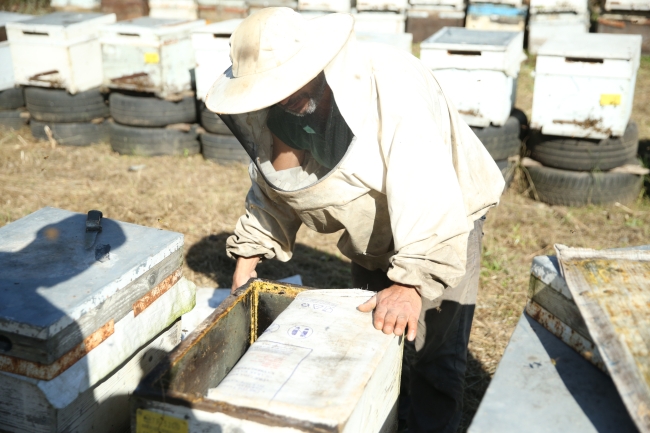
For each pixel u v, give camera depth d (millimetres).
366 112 1801
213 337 1804
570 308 1545
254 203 2193
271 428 1404
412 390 2459
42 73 5895
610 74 4516
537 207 5016
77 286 1656
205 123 5770
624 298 1435
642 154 5559
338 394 1471
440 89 2113
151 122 5797
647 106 7371
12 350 1541
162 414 1474
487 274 3973
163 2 9117
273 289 2023
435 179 1743
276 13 1727
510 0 8875
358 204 1925
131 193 5039
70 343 1575
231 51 1774
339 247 2322
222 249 4234
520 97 7598
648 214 4879
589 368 1487
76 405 1647
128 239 1935
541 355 1536
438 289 1820
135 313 1805
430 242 1756
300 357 1619
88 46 5965
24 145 6117
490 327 3418
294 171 1960
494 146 4918
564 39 4910
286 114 1811
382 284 2439
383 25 7938
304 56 1686
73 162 5750
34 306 1557
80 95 6000
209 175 5543
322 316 1813
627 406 1220
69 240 1907
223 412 1426
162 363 1589
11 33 5840
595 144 4828
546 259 1651
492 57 4602
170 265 1939
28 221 2029
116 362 1741
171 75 5691
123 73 5711
